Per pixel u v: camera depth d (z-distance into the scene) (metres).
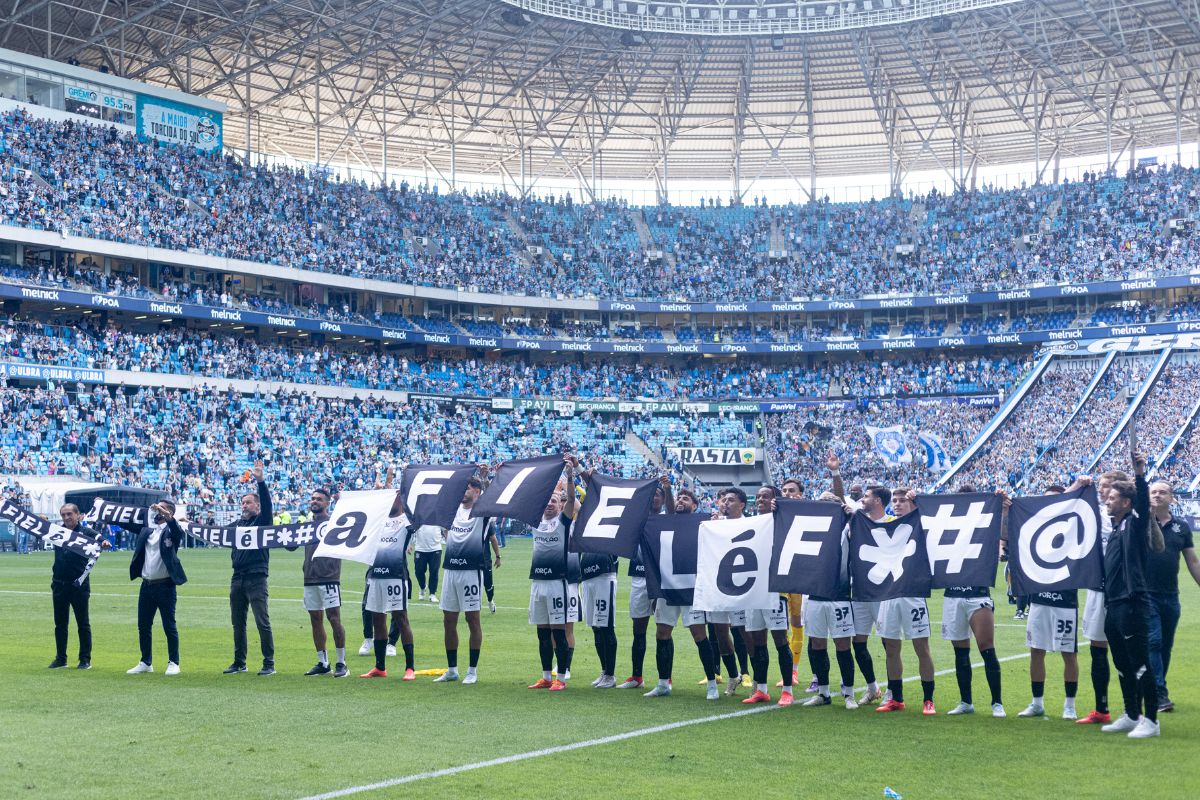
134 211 64.19
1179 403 68.00
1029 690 16.28
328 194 77.12
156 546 17.55
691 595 15.55
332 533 17.28
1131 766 11.35
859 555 14.50
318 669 17.61
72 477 53.00
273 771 11.19
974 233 83.69
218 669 18.14
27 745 12.35
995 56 76.62
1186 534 13.96
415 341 75.69
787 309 81.75
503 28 72.94
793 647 17.39
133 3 65.12
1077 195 82.19
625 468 74.94
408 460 67.81
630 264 84.69
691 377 83.69
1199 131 85.81
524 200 86.81
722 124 88.56
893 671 14.55
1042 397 73.00
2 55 62.09
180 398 62.06
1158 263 75.50
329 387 69.88
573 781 10.84
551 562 16.41
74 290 60.03
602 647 16.62
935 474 69.44
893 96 84.75
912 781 10.82
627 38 75.12
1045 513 13.96
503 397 77.62
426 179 87.94
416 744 12.47
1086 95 80.12
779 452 77.56
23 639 21.58
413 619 25.83
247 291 70.81
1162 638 13.98
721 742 12.62
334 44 73.94
